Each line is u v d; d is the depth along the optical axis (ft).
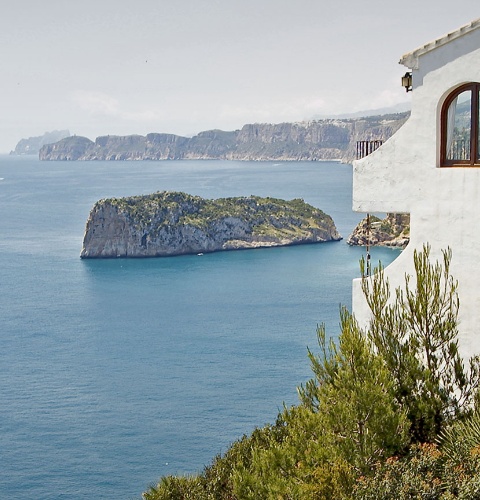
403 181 64.28
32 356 445.37
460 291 62.44
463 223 61.98
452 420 55.98
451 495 47.80
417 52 62.08
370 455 52.34
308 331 488.85
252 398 354.95
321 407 55.72
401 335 58.08
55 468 280.92
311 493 50.42
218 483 78.59
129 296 629.51
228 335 485.97
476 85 61.21
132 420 330.34
